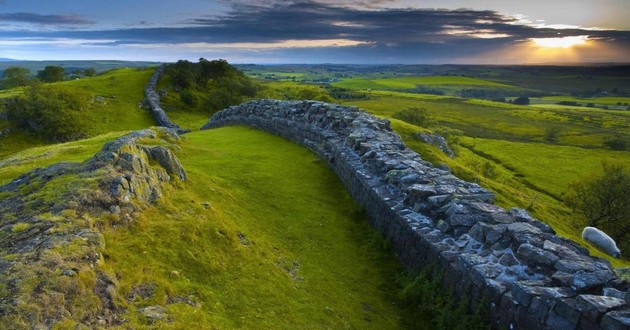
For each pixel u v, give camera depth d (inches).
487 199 500.7
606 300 278.7
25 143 2947.8
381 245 531.8
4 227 356.2
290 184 717.3
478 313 350.0
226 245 432.8
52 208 380.8
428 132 1632.6
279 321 349.7
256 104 1365.7
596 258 367.9
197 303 338.3
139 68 4977.9
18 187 474.0
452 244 424.8
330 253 513.0
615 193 1882.4
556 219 1631.4
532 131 5984.3
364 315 399.9
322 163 840.9
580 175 3373.5
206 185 584.4
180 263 380.8
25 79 5024.6
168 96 3971.5
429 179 558.6
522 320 313.7
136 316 297.6
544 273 346.9
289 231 544.1
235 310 347.9
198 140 1074.1
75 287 286.2
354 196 671.1
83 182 416.2
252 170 763.4
